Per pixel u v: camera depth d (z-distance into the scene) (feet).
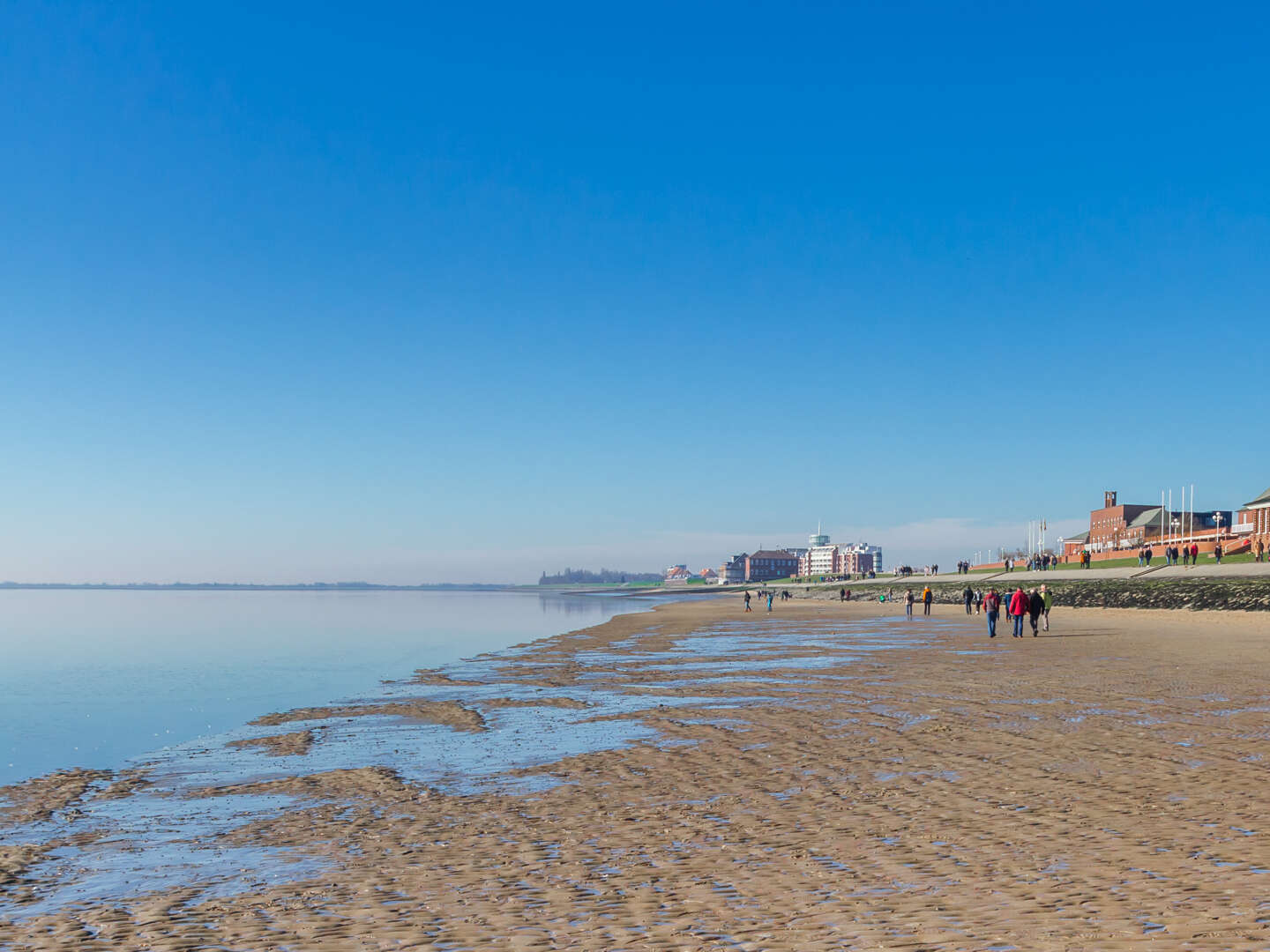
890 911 23.80
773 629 180.04
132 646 165.27
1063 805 34.55
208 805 42.93
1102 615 202.08
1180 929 21.43
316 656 136.98
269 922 25.41
